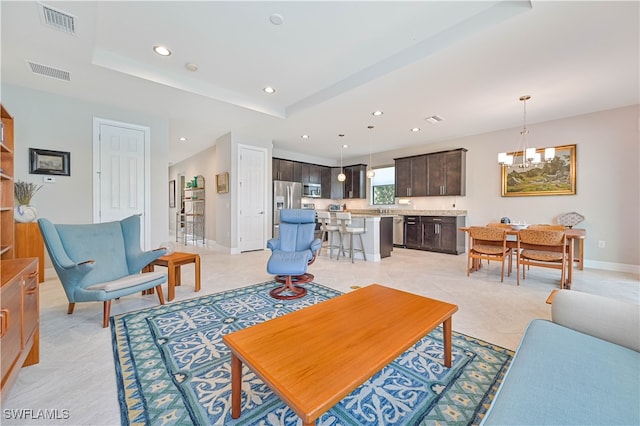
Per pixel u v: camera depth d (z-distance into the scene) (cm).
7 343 119
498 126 496
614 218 411
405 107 399
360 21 236
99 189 388
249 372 161
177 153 754
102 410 130
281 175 708
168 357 175
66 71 294
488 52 256
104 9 220
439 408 132
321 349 120
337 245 544
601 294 299
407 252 580
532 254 343
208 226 678
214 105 390
